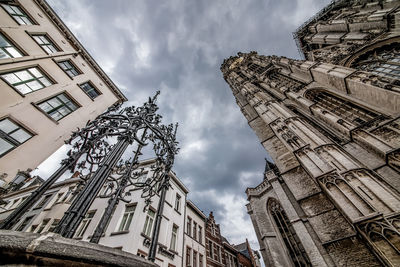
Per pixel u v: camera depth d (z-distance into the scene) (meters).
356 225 6.01
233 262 20.83
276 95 20.59
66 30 14.15
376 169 8.25
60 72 12.55
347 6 26.78
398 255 4.95
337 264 6.71
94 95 15.66
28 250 1.42
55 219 13.16
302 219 10.75
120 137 3.38
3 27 9.75
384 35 15.83
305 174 10.69
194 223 17.33
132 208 11.47
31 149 9.63
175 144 4.59
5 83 9.09
